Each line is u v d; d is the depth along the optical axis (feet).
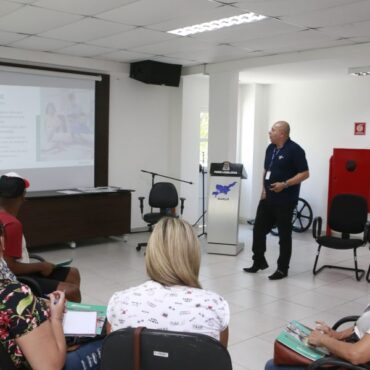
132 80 22.91
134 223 23.80
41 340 4.64
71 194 19.31
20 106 19.34
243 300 13.76
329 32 15.11
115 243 20.95
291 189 15.80
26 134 19.62
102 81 21.74
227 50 18.45
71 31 15.53
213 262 18.08
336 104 23.80
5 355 4.65
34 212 18.25
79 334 6.06
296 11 12.67
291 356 6.54
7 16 13.65
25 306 4.62
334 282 15.78
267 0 11.67
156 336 4.48
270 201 16.15
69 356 5.91
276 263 18.17
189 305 4.94
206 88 24.99
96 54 19.85
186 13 13.07
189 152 24.66
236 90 21.34
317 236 16.92
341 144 23.75
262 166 27.27
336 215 16.98
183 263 5.16
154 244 5.25
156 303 4.97
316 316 12.58
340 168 22.71
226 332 5.22
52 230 18.85
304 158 15.67
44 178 20.35
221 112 21.44
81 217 19.69
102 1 11.99
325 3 11.87
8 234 8.21
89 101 21.40
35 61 19.27
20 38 16.74
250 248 20.70
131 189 22.91
